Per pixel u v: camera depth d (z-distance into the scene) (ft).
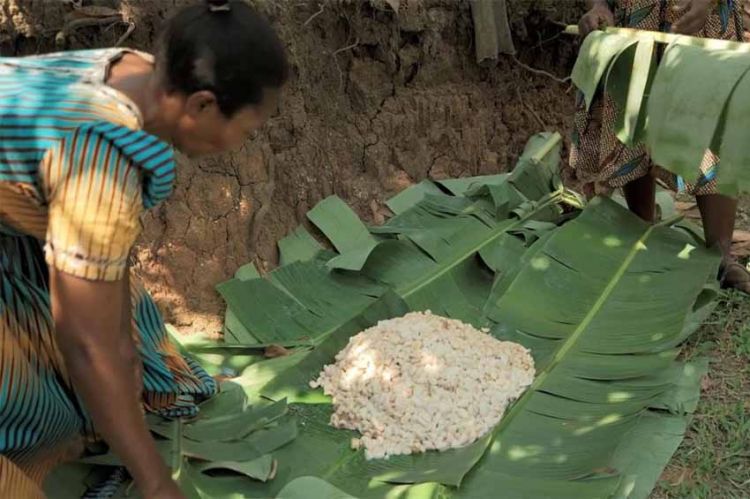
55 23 10.38
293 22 12.74
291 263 11.71
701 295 11.21
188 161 11.30
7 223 6.15
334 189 13.37
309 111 13.25
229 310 10.84
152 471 5.97
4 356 6.29
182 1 11.13
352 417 8.89
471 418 8.78
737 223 14.11
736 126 9.27
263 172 12.22
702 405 9.47
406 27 13.92
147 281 10.84
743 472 8.51
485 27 14.62
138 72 5.98
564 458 8.30
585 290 11.09
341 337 10.07
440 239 12.30
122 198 5.44
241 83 5.55
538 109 16.14
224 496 7.84
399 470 8.27
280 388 9.44
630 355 9.93
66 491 7.59
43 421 6.78
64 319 5.60
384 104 14.16
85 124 5.48
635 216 12.39
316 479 7.54
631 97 10.59
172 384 8.16
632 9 11.39
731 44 9.96
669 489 8.23
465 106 15.08
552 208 13.79
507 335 10.37
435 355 9.37
